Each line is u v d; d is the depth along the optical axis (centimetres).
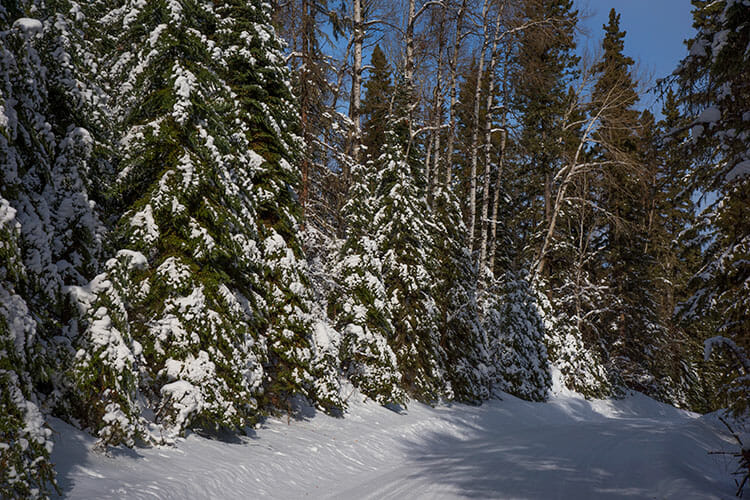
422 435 1557
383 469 1144
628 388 3600
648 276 3609
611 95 2978
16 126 683
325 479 1009
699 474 871
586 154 3603
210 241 1027
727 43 887
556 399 2852
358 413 1566
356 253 1838
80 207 894
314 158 1850
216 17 1270
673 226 3659
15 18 790
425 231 2044
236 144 1270
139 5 1108
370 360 1730
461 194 3303
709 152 1027
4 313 589
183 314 987
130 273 999
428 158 3053
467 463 1034
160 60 1084
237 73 1382
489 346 2706
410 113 2334
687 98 1023
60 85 884
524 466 939
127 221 1006
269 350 1280
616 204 3544
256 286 1255
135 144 1029
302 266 1380
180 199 1024
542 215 3800
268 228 1352
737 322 986
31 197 760
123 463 763
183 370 965
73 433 779
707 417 1447
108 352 804
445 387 2120
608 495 717
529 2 2717
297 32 1941
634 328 3641
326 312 1788
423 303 1991
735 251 1018
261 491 857
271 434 1156
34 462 562
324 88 1897
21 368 603
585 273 3706
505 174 3531
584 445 1176
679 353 3619
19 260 610
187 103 1042
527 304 2897
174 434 899
